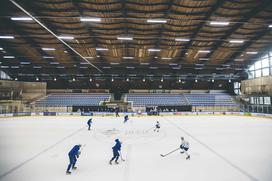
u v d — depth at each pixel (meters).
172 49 23.84
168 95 40.12
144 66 33.12
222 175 6.84
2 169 7.51
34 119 26.62
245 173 7.02
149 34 19.11
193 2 13.37
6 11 14.32
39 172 7.20
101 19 14.49
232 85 42.84
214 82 42.88
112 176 6.78
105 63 31.06
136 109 33.94
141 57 27.67
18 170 7.40
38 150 10.34
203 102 38.19
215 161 8.39
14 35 19.09
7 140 12.89
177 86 42.75
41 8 13.95
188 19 15.41
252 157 8.98
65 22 16.33
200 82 42.78
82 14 14.84
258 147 10.86
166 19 14.59
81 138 13.48
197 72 37.22
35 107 33.16
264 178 6.59
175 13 14.80
